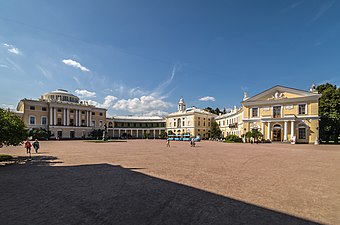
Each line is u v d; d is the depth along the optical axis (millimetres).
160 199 5164
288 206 4703
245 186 6410
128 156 15109
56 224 3795
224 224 3754
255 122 42125
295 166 10297
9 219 4016
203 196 5402
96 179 7453
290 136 37625
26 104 54844
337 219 4020
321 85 42781
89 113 66438
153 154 16594
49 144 32531
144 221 3893
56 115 59250
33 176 8031
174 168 9742
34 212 4371
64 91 72188
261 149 21734
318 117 35250
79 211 4410
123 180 7266
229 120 63625
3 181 7203
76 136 61906
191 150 20641
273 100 40281
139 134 85250
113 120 81500
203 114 73875
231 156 14898
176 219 3975
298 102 37562
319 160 12625
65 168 9914
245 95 45875
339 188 6234
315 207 4652
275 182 6938
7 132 11773
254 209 4500
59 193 5723
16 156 15078
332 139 43406
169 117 78938
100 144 32969
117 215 4184
